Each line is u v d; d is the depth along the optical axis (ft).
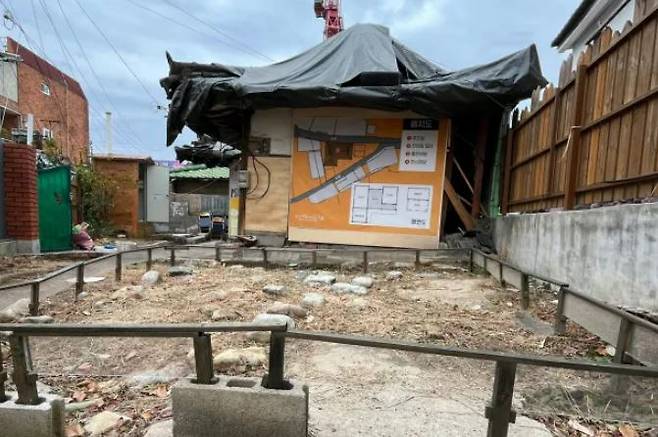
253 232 26.23
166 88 26.37
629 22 11.15
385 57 24.54
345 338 5.77
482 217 24.41
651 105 10.12
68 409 7.35
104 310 12.94
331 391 7.88
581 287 12.42
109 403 7.63
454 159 25.62
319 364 9.07
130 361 9.37
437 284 17.56
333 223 25.07
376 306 13.67
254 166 26.18
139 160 47.34
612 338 8.36
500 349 9.96
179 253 25.39
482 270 19.70
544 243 15.38
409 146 24.09
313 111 25.14
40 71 59.21
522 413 7.16
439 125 23.68
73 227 30.99
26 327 6.11
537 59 21.16
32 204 23.67
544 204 17.03
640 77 10.61
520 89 20.77
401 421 6.89
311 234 25.31
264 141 26.03
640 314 9.00
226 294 14.70
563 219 13.79
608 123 12.17
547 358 5.21
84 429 6.79
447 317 12.51
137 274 19.12
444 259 22.25
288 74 25.04
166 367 9.00
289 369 8.82
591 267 11.86
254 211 26.25
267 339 10.13
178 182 68.28
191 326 6.06
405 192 24.18
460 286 17.06
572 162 14.02
